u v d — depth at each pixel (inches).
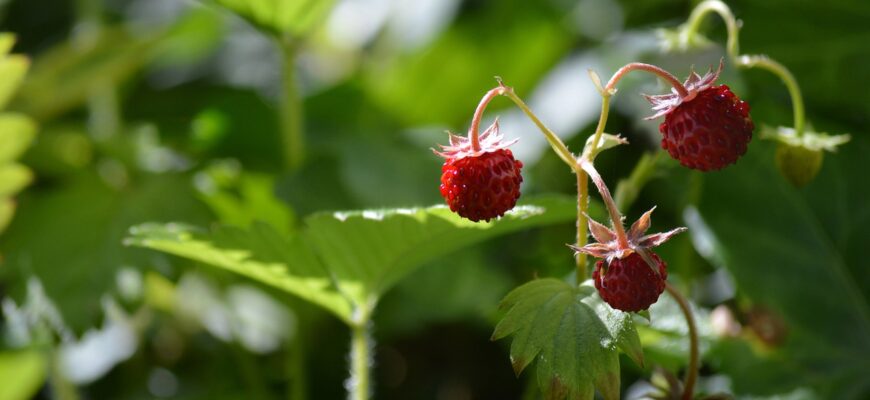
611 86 12.9
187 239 14.0
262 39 22.6
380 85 20.0
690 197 16.4
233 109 18.5
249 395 18.1
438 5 21.2
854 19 16.5
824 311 15.9
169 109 21.3
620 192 14.6
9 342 17.5
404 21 21.8
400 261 14.3
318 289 14.6
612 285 12.5
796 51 16.7
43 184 17.8
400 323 18.2
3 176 16.1
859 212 16.2
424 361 19.7
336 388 18.7
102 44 18.4
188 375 18.4
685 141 12.8
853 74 16.6
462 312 17.4
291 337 18.0
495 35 20.3
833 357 15.7
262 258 14.2
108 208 17.2
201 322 18.3
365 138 18.1
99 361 18.1
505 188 12.8
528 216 13.6
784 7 16.6
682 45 14.8
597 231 12.6
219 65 22.3
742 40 16.7
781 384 15.6
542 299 12.9
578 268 13.2
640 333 15.1
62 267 16.7
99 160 17.8
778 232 16.2
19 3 23.5
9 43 15.3
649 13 19.2
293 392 17.5
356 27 23.6
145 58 20.1
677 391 13.6
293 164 17.3
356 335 14.9
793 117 16.4
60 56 18.3
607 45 18.5
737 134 12.8
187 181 17.6
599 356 12.6
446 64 20.0
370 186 17.3
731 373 15.6
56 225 17.0
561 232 18.4
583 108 18.0
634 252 12.5
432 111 20.5
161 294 18.1
